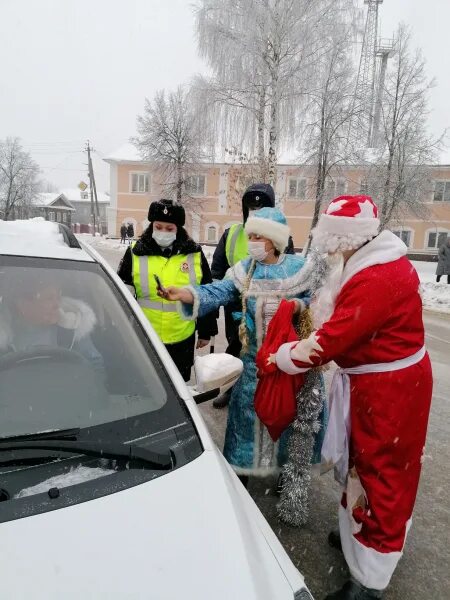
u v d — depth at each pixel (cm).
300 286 249
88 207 8119
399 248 192
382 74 2192
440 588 228
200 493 128
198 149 2723
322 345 193
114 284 203
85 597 99
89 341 181
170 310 303
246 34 1888
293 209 3444
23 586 100
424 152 2030
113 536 113
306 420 241
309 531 259
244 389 256
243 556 114
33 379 164
